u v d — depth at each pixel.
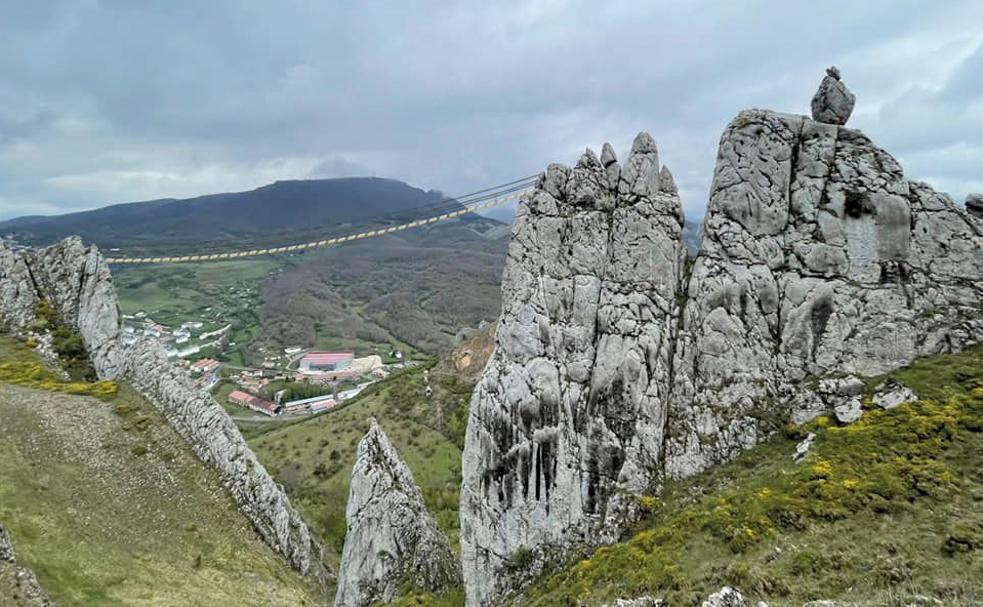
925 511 26.98
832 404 36.78
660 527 34.00
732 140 41.66
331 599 58.44
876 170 39.34
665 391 39.91
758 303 39.81
